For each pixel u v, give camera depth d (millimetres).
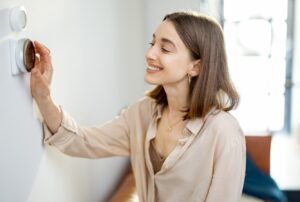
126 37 2600
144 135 1381
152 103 1391
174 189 1306
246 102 4035
